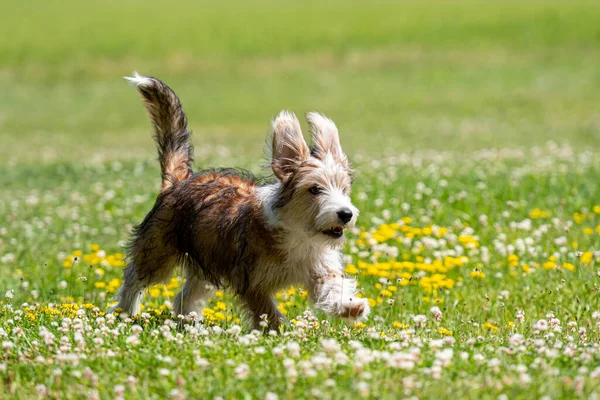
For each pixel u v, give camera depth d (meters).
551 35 51.00
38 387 6.59
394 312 10.29
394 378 6.48
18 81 46.25
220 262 9.66
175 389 6.34
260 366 6.83
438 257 12.07
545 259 12.27
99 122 37.06
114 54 50.94
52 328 8.55
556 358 7.09
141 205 17.61
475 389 6.27
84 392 6.49
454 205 15.82
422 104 38.16
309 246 9.23
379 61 48.22
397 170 19.77
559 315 9.80
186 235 9.98
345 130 32.91
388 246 13.36
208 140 31.64
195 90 43.66
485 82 42.09
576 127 31.09
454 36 52.34
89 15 65.81
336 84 43.78
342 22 58.25
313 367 6.57
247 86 44.12
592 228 14.01
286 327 9.09
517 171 18.56
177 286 12.07
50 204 18.42
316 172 8.99
